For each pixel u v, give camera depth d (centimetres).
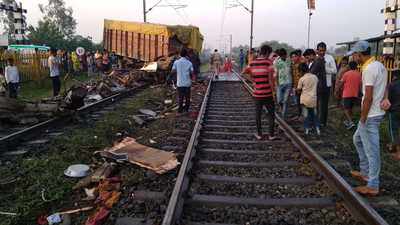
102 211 449
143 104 1388
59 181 568
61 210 474
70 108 1012
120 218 435
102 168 593
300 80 880
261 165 626
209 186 542
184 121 1046
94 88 1648
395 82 736
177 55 2139
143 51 2336
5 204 491
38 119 984
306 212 455
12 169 625
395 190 537
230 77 2959
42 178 575
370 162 508
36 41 5856
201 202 477
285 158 677
